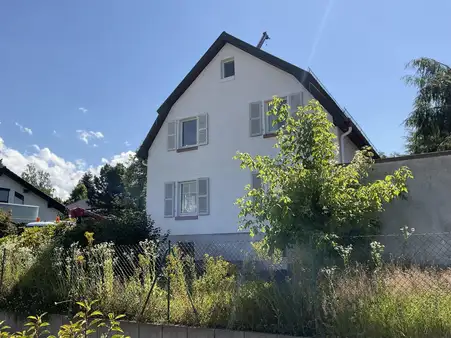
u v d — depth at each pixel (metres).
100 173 56.34
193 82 18.00
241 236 15.47
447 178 8.33
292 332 4.85
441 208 8.27
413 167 8.66
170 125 18.27
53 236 11.09
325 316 4.72
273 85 15.90
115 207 35.75
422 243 7.04
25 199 32.75
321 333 4.63
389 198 6.82
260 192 6.27
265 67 16.20
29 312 7.17
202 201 16.72
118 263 7.27
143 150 18.91
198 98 17.70
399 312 4.33
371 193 6.52
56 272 7.60
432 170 8.49
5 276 8.30
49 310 6.98
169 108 18.47
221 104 17.02
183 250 7.67
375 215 7.20
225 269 6.10
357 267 5.10
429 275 4.81
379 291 4.62
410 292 4.54
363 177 8.08
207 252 7.90
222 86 17.12
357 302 4.62
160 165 18.28
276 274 5.64
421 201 8.46
